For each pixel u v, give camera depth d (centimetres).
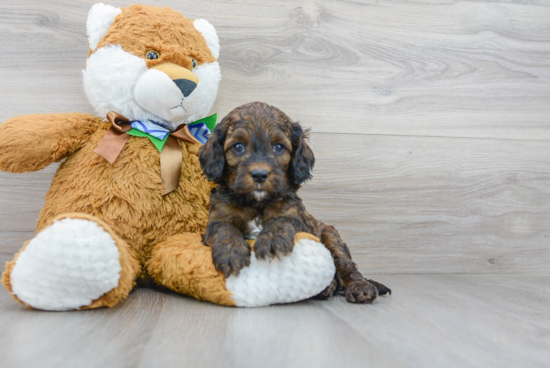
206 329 55
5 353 48
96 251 59
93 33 73
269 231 65
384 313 64
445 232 99
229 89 93
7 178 87
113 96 72
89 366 45
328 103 95
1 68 87
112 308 63
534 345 53
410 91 98
